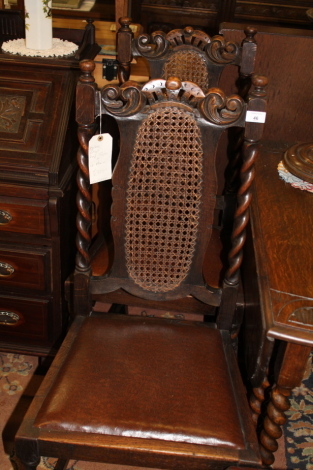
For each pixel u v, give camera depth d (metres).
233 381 1.32
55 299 1.77
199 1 3.29
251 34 1.84
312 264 1.29
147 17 3.37
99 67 2.00
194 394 1.25
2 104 1.60
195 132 1.22
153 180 1.31
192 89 1.17
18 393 1.87
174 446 1.16
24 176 1.56
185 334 1.43
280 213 1.51
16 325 1.84
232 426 1.19
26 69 1.61
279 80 2.03
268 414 1.31
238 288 1.51
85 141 1.23
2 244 1.69
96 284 1.44
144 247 1.38
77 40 1.88
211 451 1.15
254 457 1.15
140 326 1.46
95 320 1.47
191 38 1.93
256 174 1.72
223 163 2.23
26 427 1.18
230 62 1.89
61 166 1.58
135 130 1.23
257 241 1.37
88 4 2.25
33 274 1.72
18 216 1.61
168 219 1.34
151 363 1.33
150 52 1.91
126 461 1.18
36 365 2.00
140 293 1.45
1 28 1.86
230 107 1.17
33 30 1.61
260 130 1.18
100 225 1.94
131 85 1.17
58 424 1.17
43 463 1.65
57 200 1.58
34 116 1.59
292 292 1.18
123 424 1.18
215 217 2.22
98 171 1.29
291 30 2.03
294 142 1.98
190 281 1.42
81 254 1.41
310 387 2.00
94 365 1.31
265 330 1.08
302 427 1.82
